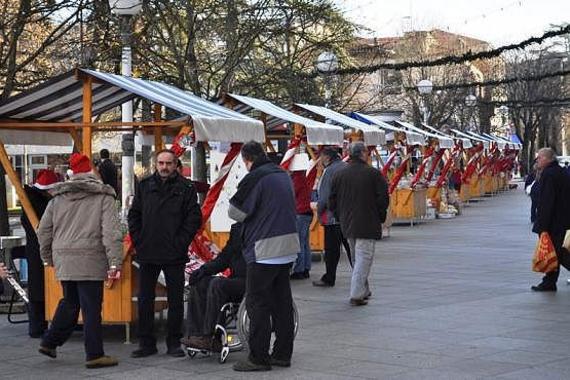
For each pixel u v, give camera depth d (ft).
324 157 44.01
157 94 32.65
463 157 135.23
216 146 44.86
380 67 73.61
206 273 28.50
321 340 30.81
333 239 44.16
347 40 75.10
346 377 25.34
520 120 244.01
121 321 30.66
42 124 33.22
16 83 48.98
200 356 28.68
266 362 26.43
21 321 35.45
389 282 45.85
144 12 59.62
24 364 27.89
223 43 70.13
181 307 28.86
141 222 28.48
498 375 25.20
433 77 161.68
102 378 25.89
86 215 26.96
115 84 31.71
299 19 71.82
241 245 27.53
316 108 59.47
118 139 102.68
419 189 87.15
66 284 27.76
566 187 41.39
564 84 197.67
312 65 76.95
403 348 29.25
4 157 32.12
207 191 36.22
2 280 36.37
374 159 81.92
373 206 37.78
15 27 44.68
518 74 191.01
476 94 187.11
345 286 44.52
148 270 28.63
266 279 26.25
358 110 104.22
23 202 31.83
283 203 26.27
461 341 30.27
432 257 58.08
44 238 27.43
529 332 31.76
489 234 75.87
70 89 33.04
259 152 26.76
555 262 41.45
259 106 46.83
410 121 153.07
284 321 26.78
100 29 55.06
